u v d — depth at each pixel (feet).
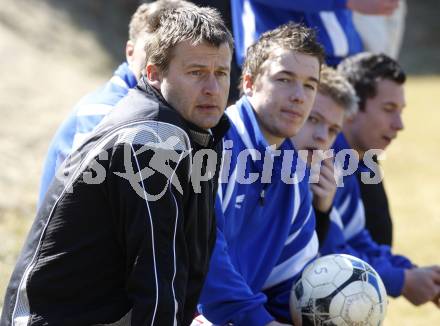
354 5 55.93
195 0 61.00
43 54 181.88
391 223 63.57
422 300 54.08
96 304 34.99
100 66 204.95
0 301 54.90
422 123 201.16
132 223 33.60
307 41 44.06
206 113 36.60
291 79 43.80
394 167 156.15
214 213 38.34
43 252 34.78
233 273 41.70
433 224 114.73
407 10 353.10
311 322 43.21
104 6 261.65
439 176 149.38
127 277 34.50
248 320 41.65
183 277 34.09
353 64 58.90
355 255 53.47
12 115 125.18
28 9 211.82
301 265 46.75
